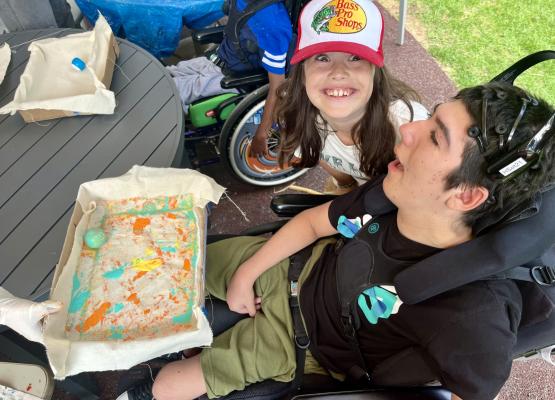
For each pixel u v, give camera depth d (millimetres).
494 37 2725
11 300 796
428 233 854
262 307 1139
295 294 1144
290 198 1290
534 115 651
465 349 748
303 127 1253
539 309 763
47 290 954
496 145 658
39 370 991
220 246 1265
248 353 1049
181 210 1036
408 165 779
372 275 948
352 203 1071
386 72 1096
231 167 1840
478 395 734
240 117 1654
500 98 674
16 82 1428
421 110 1165
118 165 1188
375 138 1131
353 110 1032
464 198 725
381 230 983
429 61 2574
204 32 1864
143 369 1188
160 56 2277
